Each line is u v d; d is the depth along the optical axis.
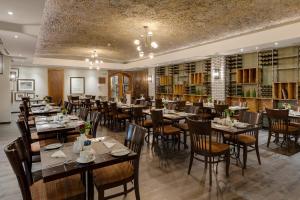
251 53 7.21
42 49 8.35
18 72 11.12
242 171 3.26
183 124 4.82
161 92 11.27
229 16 4.60
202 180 3.04
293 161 3.77
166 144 4.86
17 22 4.42
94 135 3.30
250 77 7.06
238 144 3.56
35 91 11.59
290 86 6.20
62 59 10.61
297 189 2.77
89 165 1.83
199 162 3.76
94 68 12.06
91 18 4.66
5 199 2.60
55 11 4.24
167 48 8.32
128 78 13.86
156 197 2.59
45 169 1.74
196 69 9.37
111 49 8.38
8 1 3.33
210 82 8.49
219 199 2.53
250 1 3.84
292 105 6.09
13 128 6.98
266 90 6.72
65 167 1.79
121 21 4.88
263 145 4.80
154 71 11.50
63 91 12.29
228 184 2.91
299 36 4.93
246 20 4.88
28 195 1.70
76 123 3.79
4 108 8.02
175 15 4.50
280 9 4.24
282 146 4.71
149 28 5.44
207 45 7.38
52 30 5.59
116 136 5.70
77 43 7.23
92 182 2.12
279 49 6.50
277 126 4.57
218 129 3.23
